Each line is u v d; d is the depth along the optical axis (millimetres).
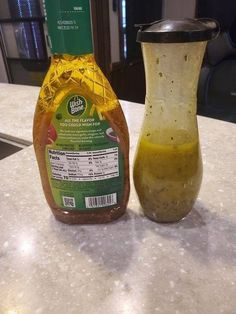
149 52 187
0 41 1564
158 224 238
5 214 259
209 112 1017
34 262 208
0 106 566
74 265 204
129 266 201
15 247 222
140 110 513
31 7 1340
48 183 230
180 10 1514
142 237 225
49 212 259
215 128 424
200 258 204
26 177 315
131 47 1592
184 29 165
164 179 213
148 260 205
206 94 1004
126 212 252
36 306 177
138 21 1540
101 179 222
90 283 190
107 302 178
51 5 172
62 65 196
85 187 223
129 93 1700
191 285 186
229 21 999
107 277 194
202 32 167
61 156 214
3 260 211
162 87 198
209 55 966
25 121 485
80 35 180
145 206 235
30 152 371
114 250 215
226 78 967
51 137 208
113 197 232
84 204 230
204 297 178
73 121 201
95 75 202
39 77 1530
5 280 195
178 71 190
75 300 180
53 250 218
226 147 363
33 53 1479
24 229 240
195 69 193
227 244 215
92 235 230
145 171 218
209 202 261
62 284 190
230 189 278
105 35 1408
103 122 203
